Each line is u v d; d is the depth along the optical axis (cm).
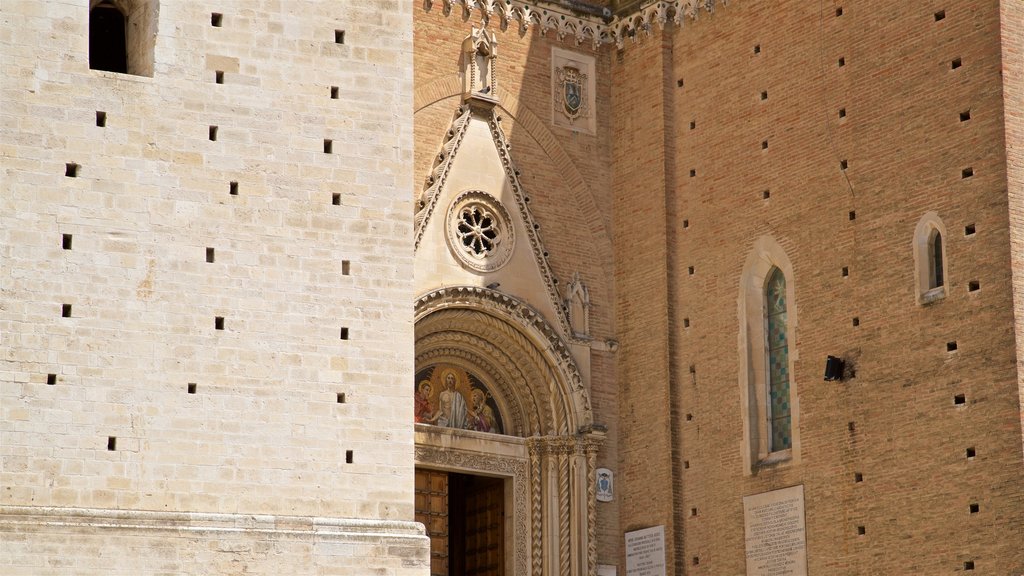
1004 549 4053
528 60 5091
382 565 3922
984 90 4262
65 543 3647
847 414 4453
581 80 5181
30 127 3794
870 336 4428
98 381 3756
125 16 4091
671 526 4816
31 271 3744
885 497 4328
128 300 3812
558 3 5159
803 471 4538
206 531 3766
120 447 3750
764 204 4762
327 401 3953
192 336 3853
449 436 4847
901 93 4450
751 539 4641
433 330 4853
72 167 3819
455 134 4906
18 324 3716
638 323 5022
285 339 3938
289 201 4000
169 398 3809
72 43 3859
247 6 4041
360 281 4038
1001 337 4141
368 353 4016
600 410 5019
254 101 4009
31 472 3672
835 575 4412
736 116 4881
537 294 4981
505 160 4988
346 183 4069
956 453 4188
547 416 4975
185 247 3884
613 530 4969
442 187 4856
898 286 4381
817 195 4622
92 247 3803
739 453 4716
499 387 5025
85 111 3847
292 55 4066
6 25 3806
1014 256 4159
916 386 4303
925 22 4419
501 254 4944
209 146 3947
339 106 4094
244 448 3856
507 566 4928
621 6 5219
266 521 3841
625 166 5144
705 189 4938
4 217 3741
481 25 5022
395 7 4206
